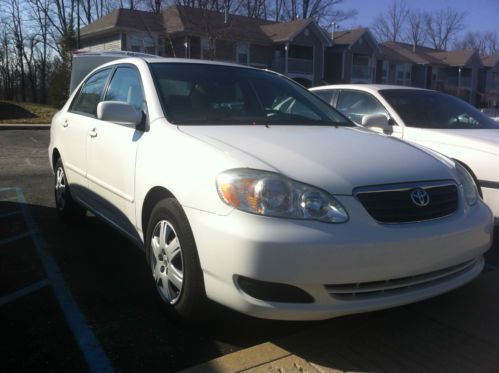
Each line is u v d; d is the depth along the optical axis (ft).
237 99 13.62
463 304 11.79
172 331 10.58
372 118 15.84
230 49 120.88
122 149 12.78
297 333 10.43
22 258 14.69
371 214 9.33
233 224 9.03
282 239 8.76
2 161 34.01
